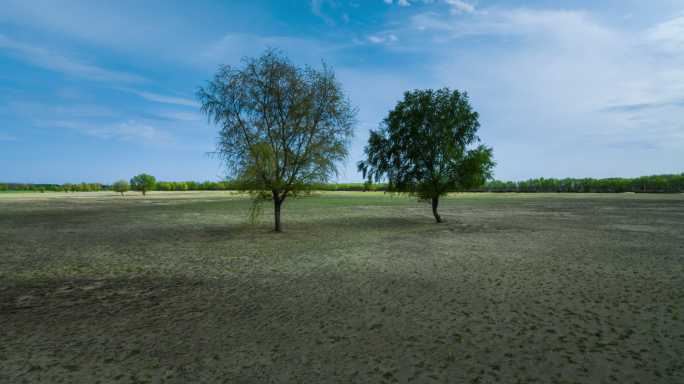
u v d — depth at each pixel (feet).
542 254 46.24
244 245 55.16
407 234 67.15
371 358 17.89
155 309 25.76
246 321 23.25
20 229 75.10
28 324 22.88
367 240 59.88
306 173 69.92
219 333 21.26
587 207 137.39
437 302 26.89
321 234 67.67
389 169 90.79
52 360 17.92
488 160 82.79
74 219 96.94
